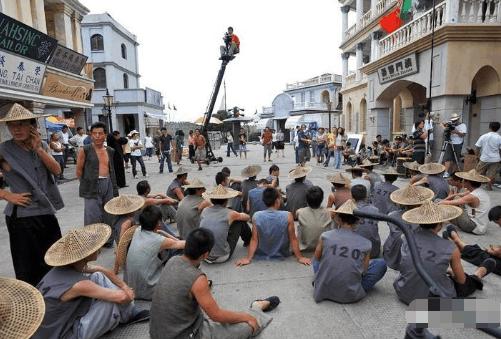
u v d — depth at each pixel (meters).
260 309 2.96
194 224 4.44
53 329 2.31
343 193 4.77
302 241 4.24
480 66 8.98
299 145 13.48
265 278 3.71
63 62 12.33
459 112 9.28
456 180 5.54
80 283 2.37
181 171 5.97
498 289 3.28
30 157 3.15
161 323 2.23
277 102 38.03
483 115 9.65
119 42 27.70
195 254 2.27
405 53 10.82
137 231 3.36
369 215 1.50
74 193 8.79
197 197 4.53
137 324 2.91
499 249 3.63
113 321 2.57
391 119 16.98
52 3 13.92
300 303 3.20
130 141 11.57
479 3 8.85
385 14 16.06
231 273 3.85
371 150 13.22
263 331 2.77
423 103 13.73
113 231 4.62
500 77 8.98
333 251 3.10
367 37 18.75
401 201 3.73
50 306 2.30
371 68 13.76
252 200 5.05
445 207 2.95
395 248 3.84
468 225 4.85
